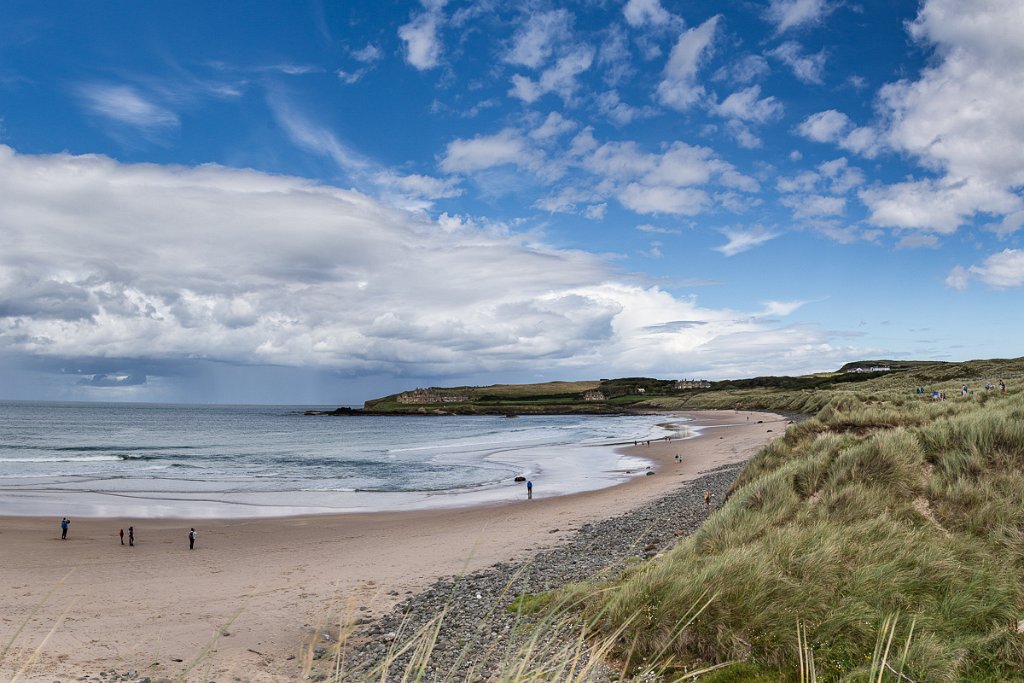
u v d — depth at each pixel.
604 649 3.33
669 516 22.53
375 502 35.19
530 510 30.22
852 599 7.76
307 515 31.02
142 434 106.12
